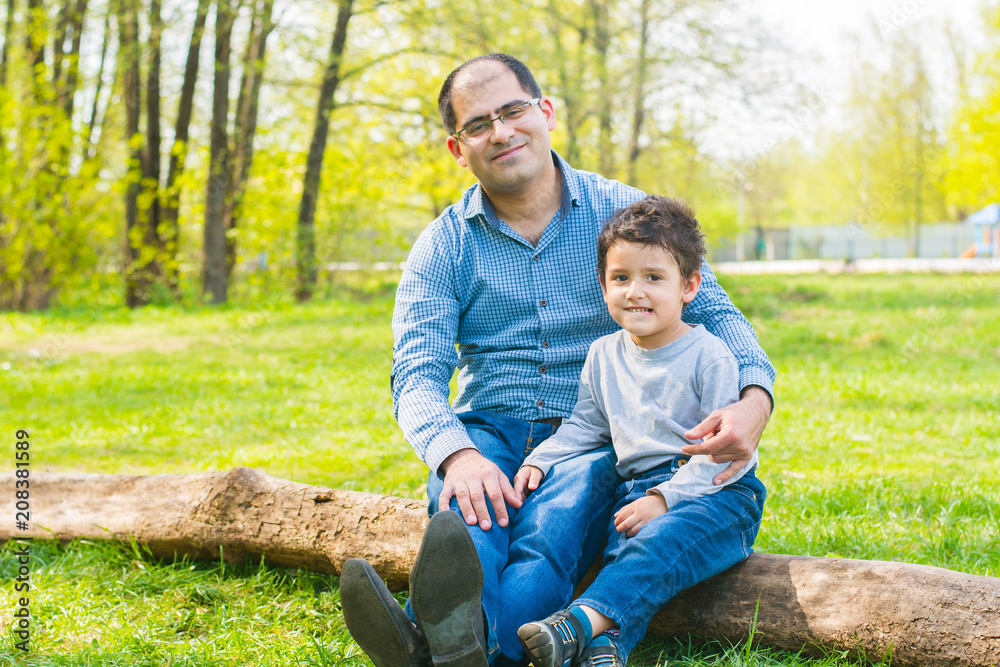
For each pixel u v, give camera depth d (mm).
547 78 15938
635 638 2041
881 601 2084
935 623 2002
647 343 2334
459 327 2664
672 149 16766
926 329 10430
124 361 9750
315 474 4555
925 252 31734
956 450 4785
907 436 5207
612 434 2336
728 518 2141
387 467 4688
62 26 18781
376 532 2645
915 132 24047
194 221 17469
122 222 21844
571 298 2557
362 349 10188
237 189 17344
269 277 17297
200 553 2971
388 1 16281
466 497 2100
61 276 17938
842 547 3066
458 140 2525
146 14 16938
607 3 16266
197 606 2701
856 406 6258
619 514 2184
